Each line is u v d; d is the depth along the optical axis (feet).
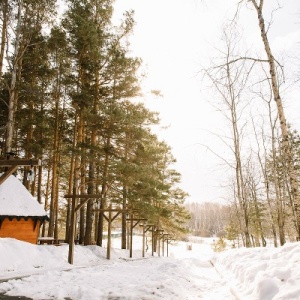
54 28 70.69
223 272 29.96
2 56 55.47
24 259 39.17
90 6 71.92
